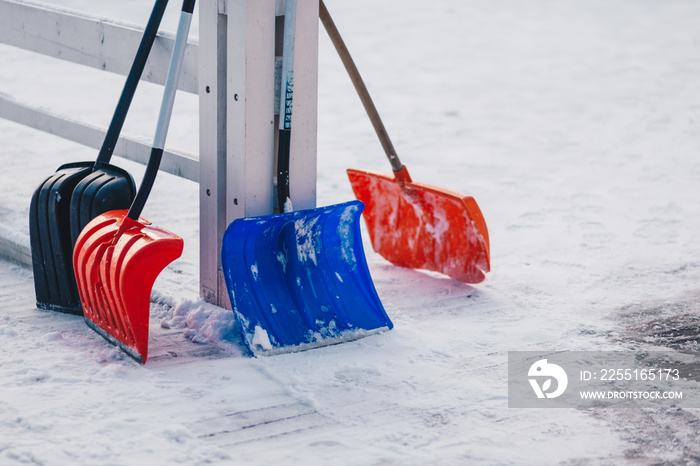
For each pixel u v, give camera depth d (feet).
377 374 8.93
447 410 8.13
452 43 40.04
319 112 26.05
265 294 9.83
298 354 9.41
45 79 29.25
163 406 8.03
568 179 18.28
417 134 23.29
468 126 24.39
